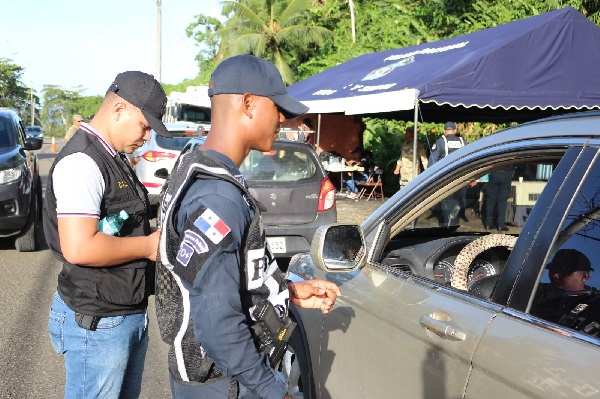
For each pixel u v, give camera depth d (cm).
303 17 2791
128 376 257
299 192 700
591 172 189
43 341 521
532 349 176
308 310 303
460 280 281
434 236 327
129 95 239
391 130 1745
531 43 897
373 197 1551
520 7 1485
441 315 212
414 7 2030
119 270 240
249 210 181
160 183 1116
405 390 225
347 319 267
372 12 2262
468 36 1134
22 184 802
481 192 297
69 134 1295
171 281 187
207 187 177
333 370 279
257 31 2848
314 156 719
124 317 244
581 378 159
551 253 190
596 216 184
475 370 191
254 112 188
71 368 244
